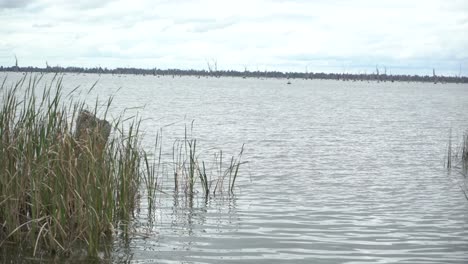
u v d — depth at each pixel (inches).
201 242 400.5
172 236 413.1
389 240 414.0
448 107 2743.6
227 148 964.6
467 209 520.1
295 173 714.8
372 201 551.2
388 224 460.8
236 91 4702.3
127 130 1113.4
